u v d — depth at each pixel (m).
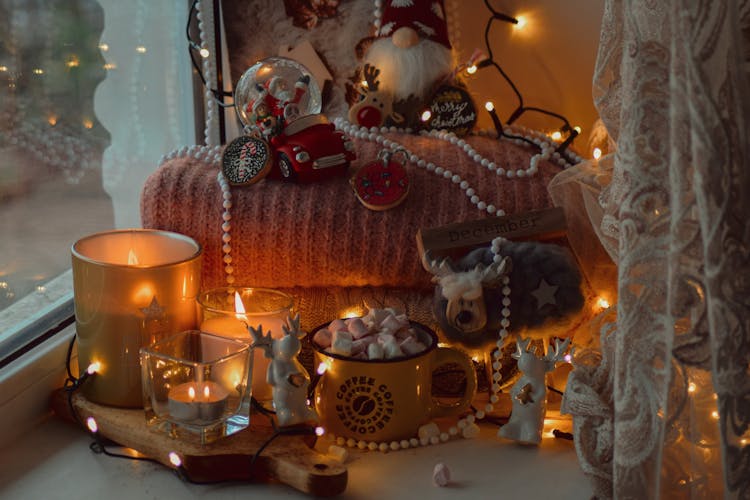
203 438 0.69
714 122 0.53
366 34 0.97
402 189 0.80
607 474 0.67
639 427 0.61
